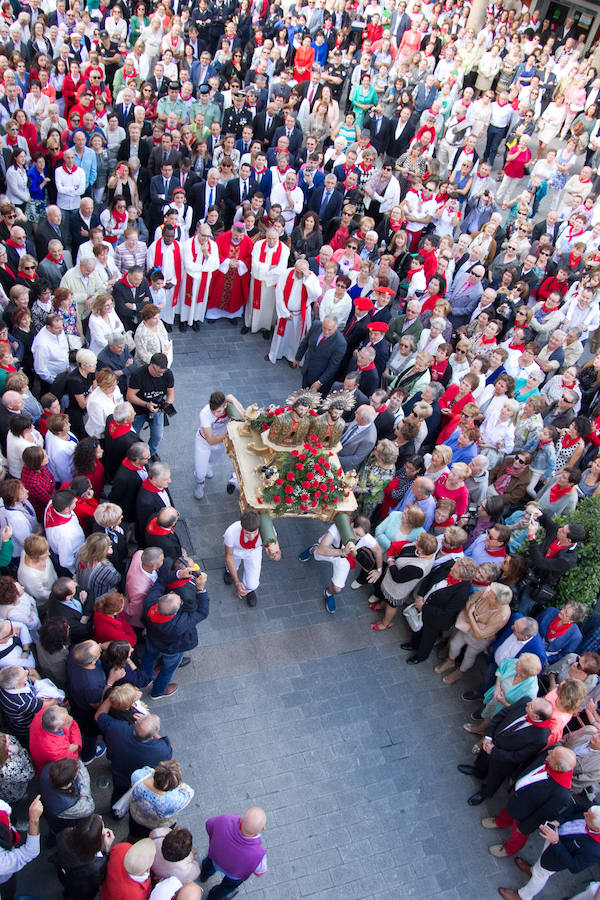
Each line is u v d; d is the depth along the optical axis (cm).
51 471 657
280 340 1023
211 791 568
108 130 1178
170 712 612
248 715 625
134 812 455
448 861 567
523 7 2053
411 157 1277
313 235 1079
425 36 1747
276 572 762
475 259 1061
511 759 552
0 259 822
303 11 1808
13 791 475
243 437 712
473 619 644
